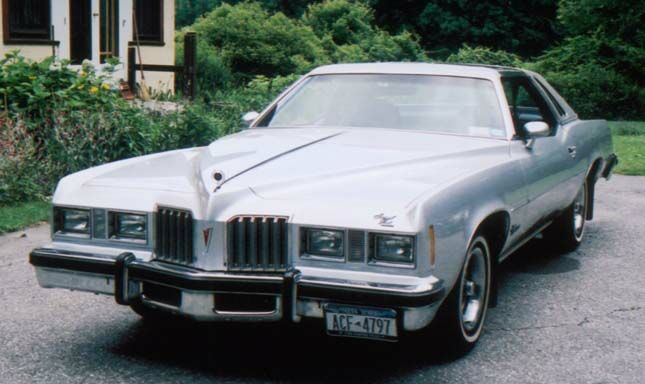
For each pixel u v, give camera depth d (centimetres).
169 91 1641
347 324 398
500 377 432
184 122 1014
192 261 415
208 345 475
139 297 431
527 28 4159
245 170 443
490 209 468
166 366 442
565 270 668
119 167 493
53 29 1501
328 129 550
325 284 396
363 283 393
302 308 404
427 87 570
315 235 404
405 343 481
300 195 416
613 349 478
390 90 571
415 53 3073
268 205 411
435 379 429
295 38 2641
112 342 477
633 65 2639
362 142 511
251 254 409
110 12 1680
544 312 551
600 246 756
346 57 2838
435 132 542
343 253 401
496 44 4122
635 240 782
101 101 998
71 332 494
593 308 561
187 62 1480
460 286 440
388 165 462
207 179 430
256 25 2553
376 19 4275
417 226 395
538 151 575
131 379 422
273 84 1466
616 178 1172
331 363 450
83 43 1602
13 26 1423
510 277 644
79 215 448
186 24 5412
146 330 500
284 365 446
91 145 918
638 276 650
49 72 1014
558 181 620
